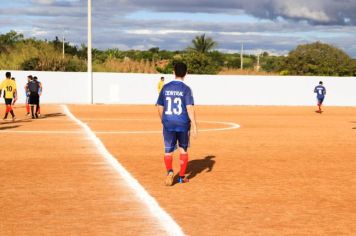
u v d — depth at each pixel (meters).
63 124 29.25
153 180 13.04
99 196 11.18
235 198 11.13
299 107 53.44
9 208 10.11
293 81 56.25
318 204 10.70
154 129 26.72
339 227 8.98
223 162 16.31
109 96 53.69
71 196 11.16
